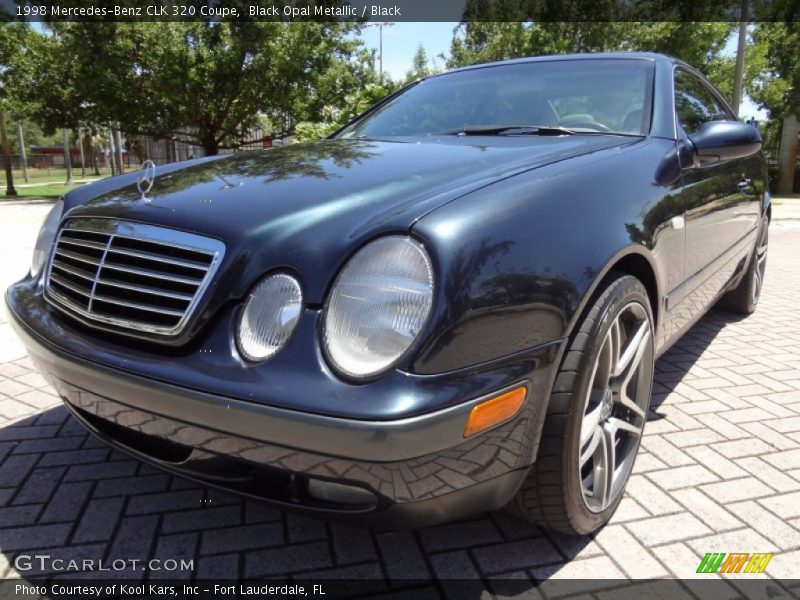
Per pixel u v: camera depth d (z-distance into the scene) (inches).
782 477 94.5
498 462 61.5
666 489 91.0
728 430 110.0
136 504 86.0
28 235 341.7
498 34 731.4
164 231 67.8
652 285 87.1
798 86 740.0
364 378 54.7
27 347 77.8
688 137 104.5
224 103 759.1
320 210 66.1
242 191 73.9
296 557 75.8
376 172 77.5
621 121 105.0
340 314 56.9
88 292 71.1
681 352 153.4
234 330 60.9
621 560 75.6
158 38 679.7
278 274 60.6
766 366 143.4
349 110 315.6
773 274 259.9
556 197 70.7
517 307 60.4
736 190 126.0
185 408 59.7
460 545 78.3
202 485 66.6
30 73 741.3
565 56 125.3
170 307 64.0
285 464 57.6
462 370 56.2
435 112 118.1
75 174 2121.1
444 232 58.9
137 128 776.3
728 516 84.6
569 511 72.0
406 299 56.1
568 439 67.6
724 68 700.7
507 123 109.9
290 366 56.7
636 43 676.7
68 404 81.0
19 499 86.8
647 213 82.4
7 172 886.4
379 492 56.7
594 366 69.7
